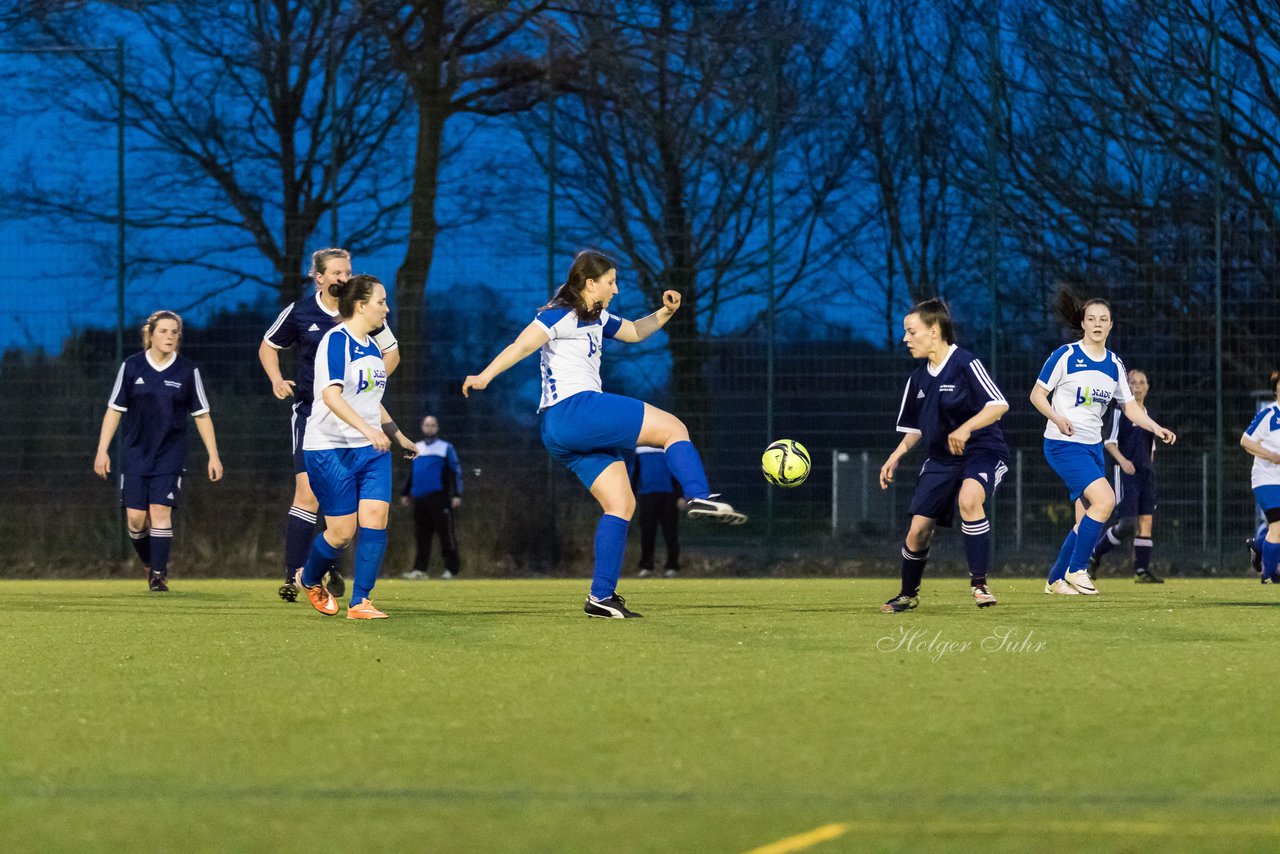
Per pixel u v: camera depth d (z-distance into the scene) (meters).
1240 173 55.91
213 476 40.84
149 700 15.55
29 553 56.59
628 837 9.13
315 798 10.34
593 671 17.84
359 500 27.67
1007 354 55.75
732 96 57.84
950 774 11.12
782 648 20.78
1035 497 54.31
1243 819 9.59
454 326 57.06
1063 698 15.26
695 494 24.83
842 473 55.44
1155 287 55.28
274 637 23.36
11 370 57.25
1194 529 53.84
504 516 56.09
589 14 59.00
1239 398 54.44
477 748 12.34
